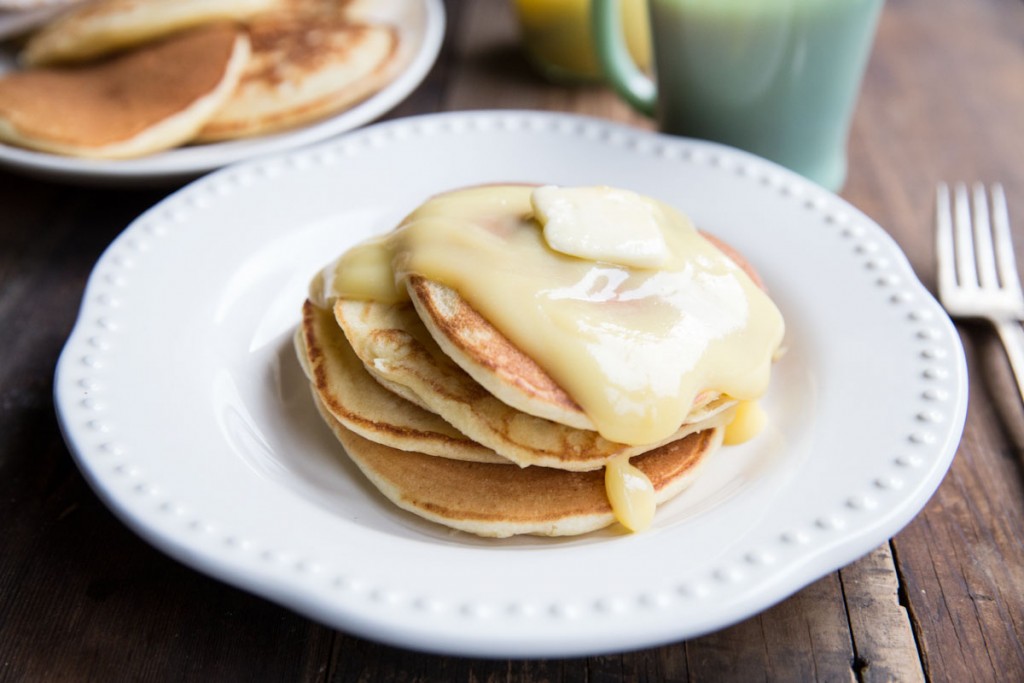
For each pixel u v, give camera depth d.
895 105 0.55
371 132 0.46
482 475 0.36
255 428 0.38
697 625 0.31
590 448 0.35
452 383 0.36
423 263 0.36
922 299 0.39
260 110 0.50
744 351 0.36
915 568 0.36
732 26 0.46
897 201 0.49
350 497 0.36
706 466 0.37
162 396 0.37
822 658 0.34
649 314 0.36
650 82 0.53
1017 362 0.41
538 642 0.31
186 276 0.41
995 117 0.54
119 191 0.50
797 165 0.49
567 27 0.55
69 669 0.34
